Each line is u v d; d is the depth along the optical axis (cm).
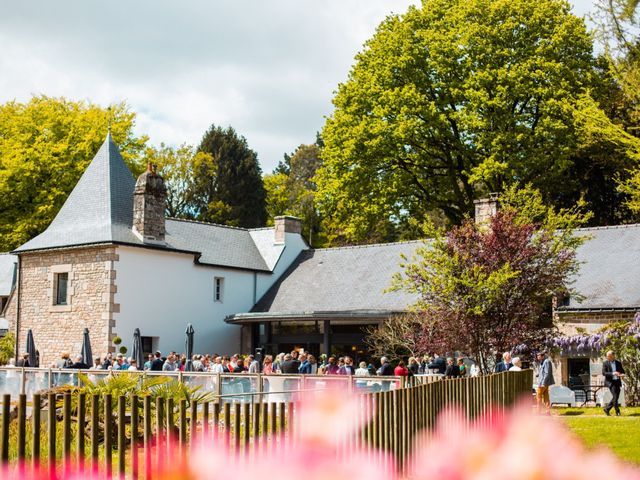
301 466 154
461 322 1972
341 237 5744
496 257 2002
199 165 5731
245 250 3506
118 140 4625
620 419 1669
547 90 3359
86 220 3030
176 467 159
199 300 3159
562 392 2156
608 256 2697
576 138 3388
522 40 3528
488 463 154
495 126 3481
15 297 3222
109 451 543
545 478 151
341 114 3862
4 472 451
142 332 2916
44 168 4272
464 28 3578
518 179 3516
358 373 2077
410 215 3925
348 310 2877
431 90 3700
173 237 3162
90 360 2634
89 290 2895
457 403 1050
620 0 2280
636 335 2348
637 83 2302
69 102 4675
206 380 1619
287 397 1505
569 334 2503
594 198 3862
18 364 2748
